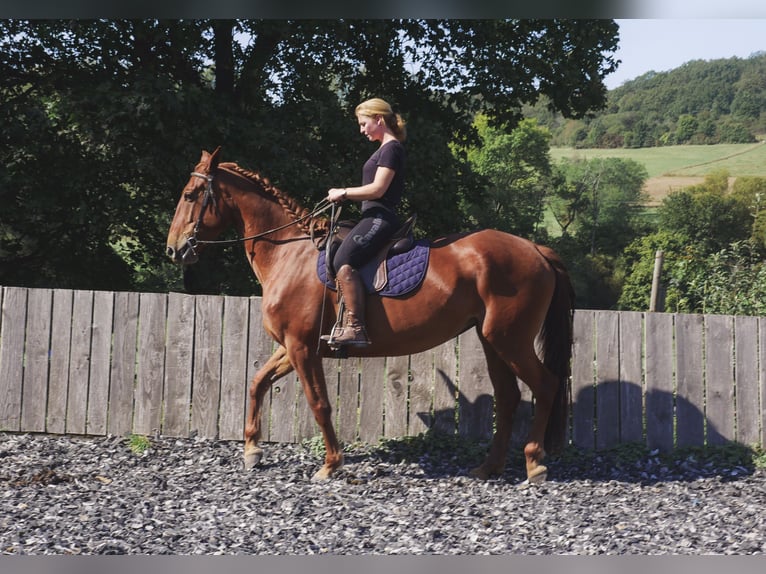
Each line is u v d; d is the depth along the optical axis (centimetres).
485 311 580
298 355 603
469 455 669
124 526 480
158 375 730
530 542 458
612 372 697
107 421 735
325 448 646
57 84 1425
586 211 6831
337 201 588
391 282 580
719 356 696
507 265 578
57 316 739
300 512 518
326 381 716
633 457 668
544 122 10762
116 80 1342
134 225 1464
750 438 691
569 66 1516
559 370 602
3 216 1341
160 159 1248
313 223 615
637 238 6159
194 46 1375
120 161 1383
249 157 1271
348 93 1617
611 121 10331
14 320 741
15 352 741
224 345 723
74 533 461
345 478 612
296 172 1271
